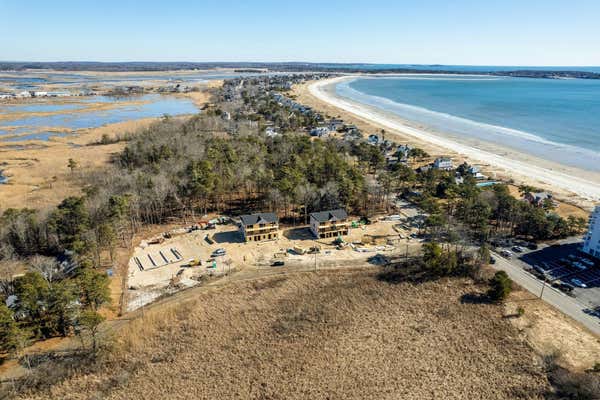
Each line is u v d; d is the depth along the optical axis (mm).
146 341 77938
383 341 77438
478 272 98062
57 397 65250
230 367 71312
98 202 121312
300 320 83750
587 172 179000
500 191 133875
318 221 117812
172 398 65000
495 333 78812
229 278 98750
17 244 108688
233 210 138625
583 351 73250
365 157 187000
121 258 106938
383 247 112812
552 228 114438
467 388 66312
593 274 97625
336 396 65000
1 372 69812
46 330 78688
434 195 150750
